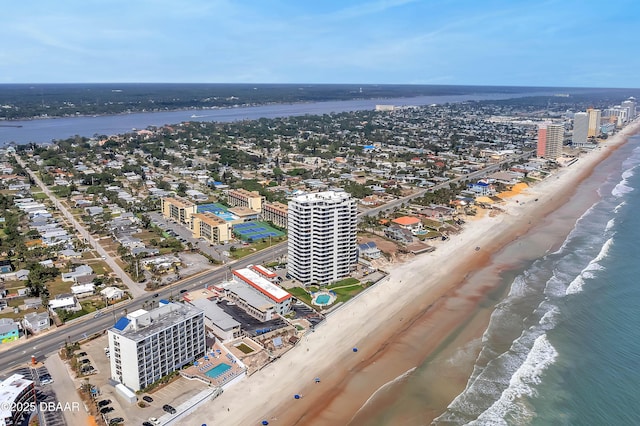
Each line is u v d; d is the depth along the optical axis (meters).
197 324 179.50
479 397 162.50
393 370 178.12
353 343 196.88
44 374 172.38
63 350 186.75
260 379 172.50
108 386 166.00
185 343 175.50
